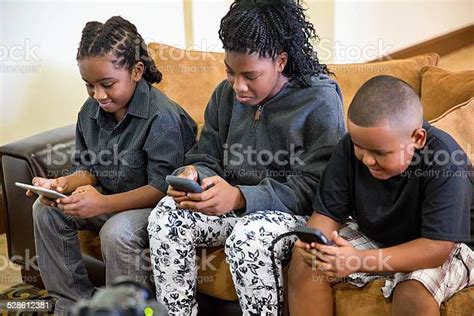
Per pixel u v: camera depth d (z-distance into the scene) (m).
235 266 1.45
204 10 2.71
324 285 1.40
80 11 2.38
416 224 1.37
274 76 1.54
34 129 2.44
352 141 1.37
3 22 2.28
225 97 1.72
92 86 1.71
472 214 1.42
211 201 1.46
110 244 1.61
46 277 1.79
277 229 1.45
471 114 1.64
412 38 3.84
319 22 3.22
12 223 1.97
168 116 1.73
